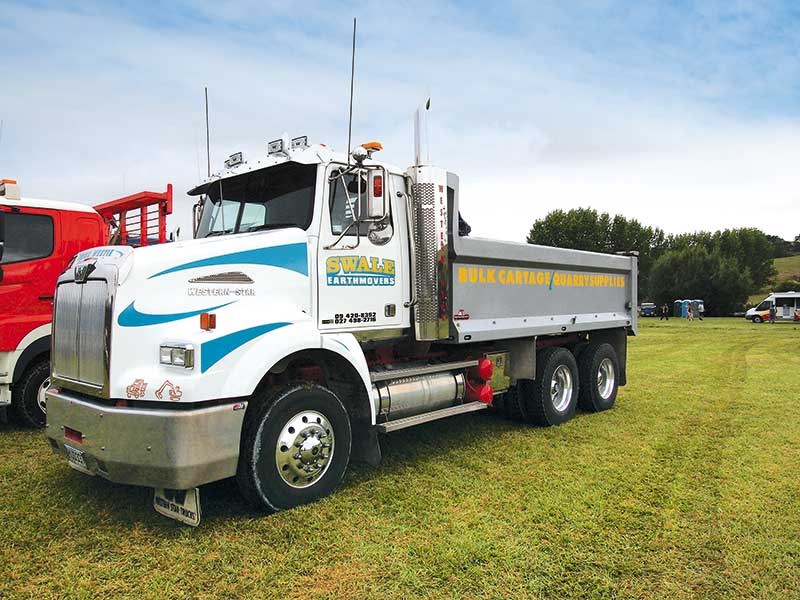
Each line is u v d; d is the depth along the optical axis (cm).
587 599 312
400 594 315
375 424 490
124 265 389
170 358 379
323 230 474
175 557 353
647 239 7112
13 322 647
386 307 524
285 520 405
